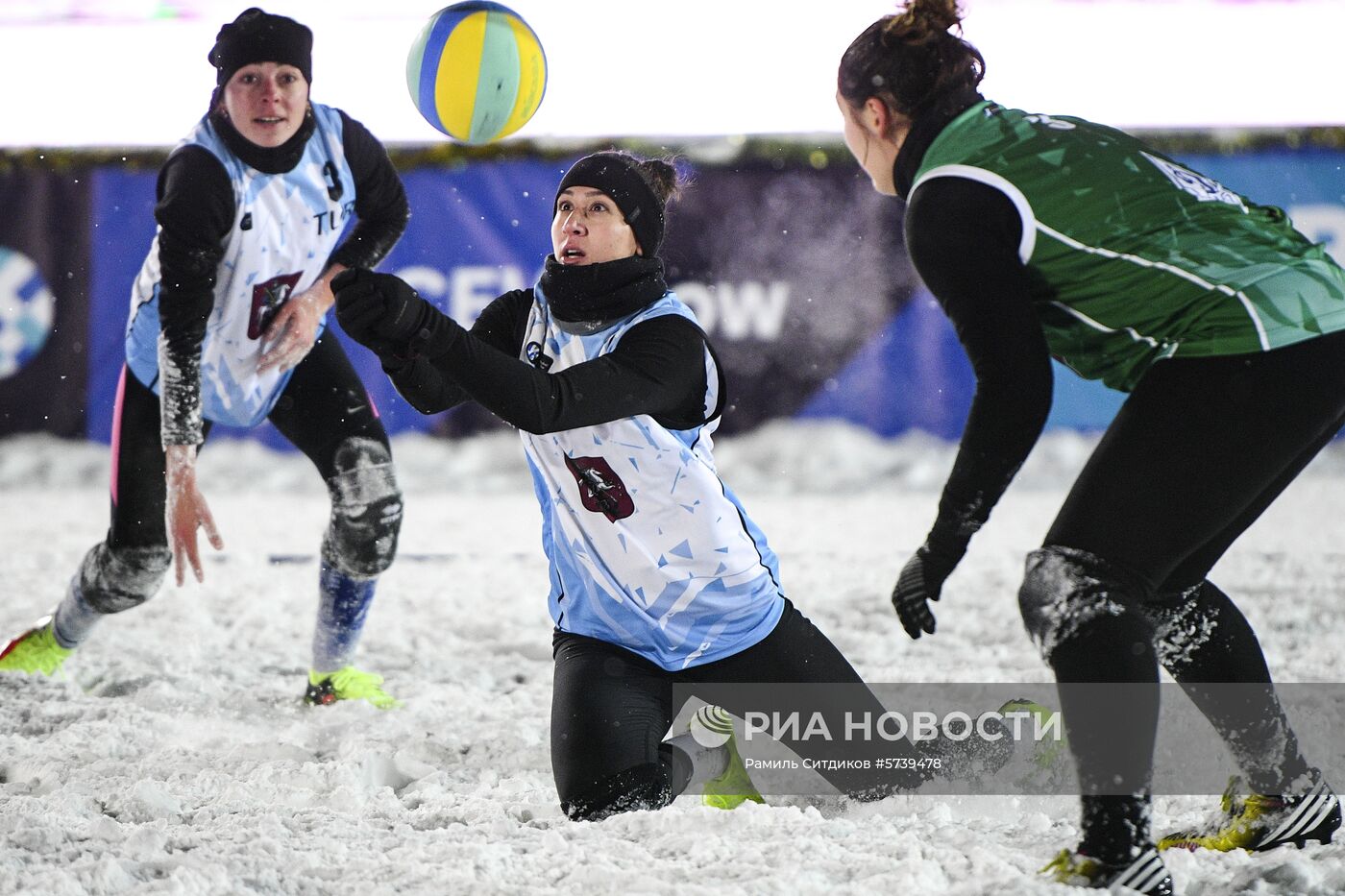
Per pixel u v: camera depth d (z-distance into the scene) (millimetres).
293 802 12461
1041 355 9023
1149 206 9250
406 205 17344
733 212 41938
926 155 9602
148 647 20156
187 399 15344
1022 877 8820
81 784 12906
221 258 15594
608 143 42688
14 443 42156
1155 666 8906
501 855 10086
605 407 10211
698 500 11133
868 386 41688
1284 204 42438
